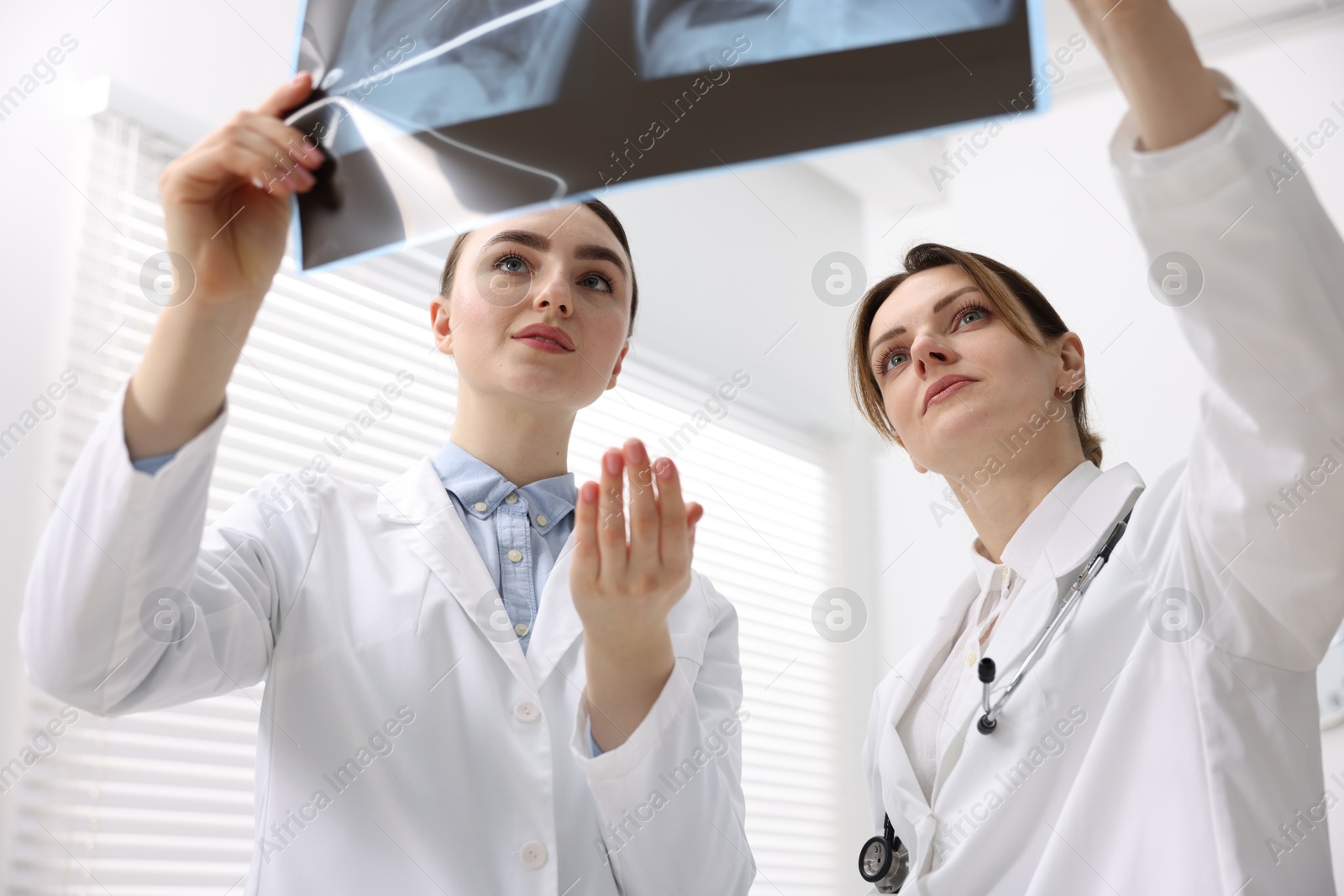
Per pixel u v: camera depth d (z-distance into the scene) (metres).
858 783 3.05
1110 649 1.21
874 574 3.19
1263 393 0.91
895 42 0.87
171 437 1.03
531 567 1.33
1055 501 1.38
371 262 2.69
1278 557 1.02
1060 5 2.97
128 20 2.37
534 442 1.39
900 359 1.50
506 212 0.99
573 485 1.42
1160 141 0.83
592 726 1.17
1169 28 0.79
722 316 3.25
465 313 1.35
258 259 1.02
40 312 2.14
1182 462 1.27
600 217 1.43
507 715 1.20
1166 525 1.23
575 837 1.19
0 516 1.99
